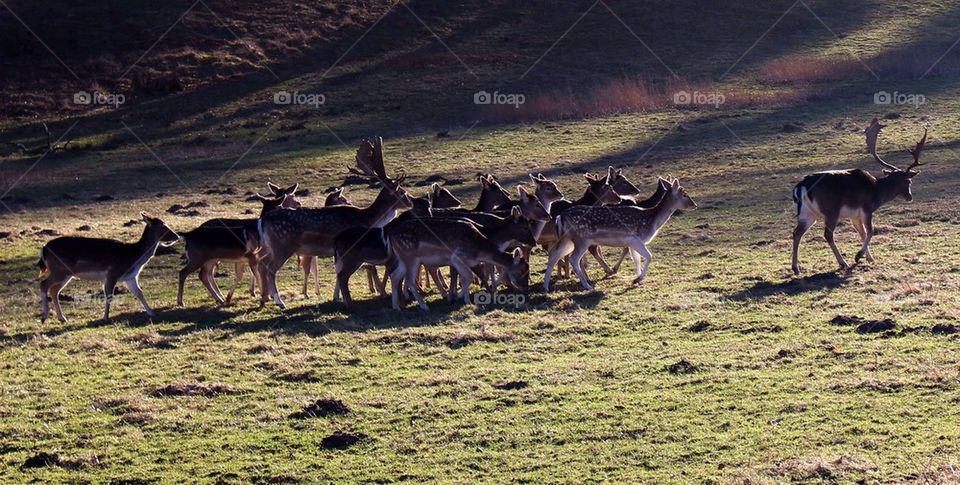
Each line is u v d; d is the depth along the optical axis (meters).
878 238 20.59
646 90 46.06
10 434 12.38
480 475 10.72
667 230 23.27
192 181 34.72
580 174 31.75
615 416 11.92
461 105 46.16
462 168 33.81
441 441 11.57
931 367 12.66
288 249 18.23
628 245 18.22
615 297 17.25
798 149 32.78
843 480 9.98
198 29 57.72
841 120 37.06
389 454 11.31
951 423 11.07
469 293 17.89
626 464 10.74
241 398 13.22
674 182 18.20
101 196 32.56
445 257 17.16
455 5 60.59
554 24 57.59
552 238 19.08
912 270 17.81
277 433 12.01
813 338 14.21
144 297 19.41
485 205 20.56
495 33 56.97
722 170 30.66
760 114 39.22
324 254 18.44
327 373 13.97
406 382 13.45
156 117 47.41
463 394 12.89
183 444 11.85
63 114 48.84
